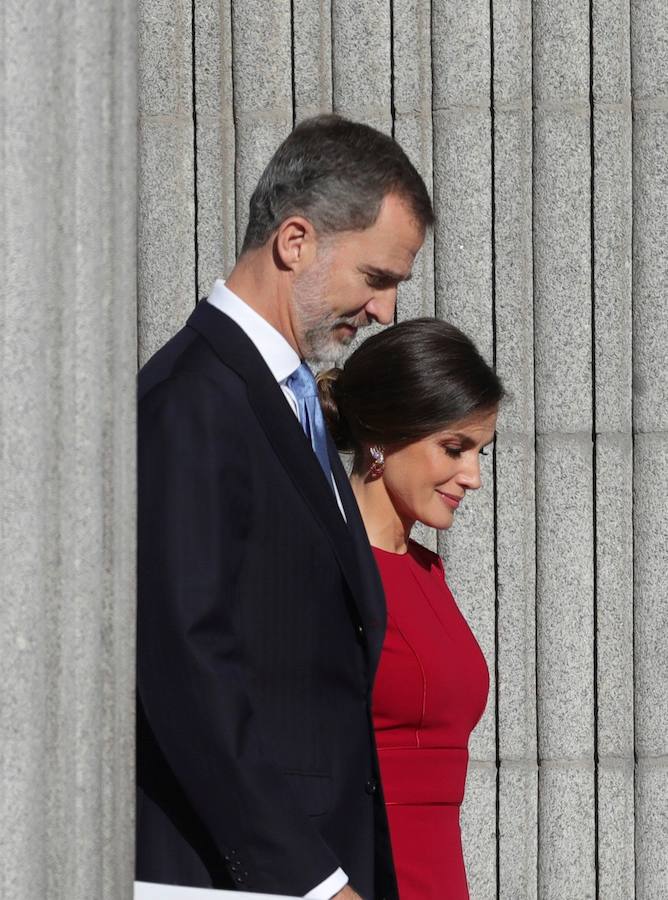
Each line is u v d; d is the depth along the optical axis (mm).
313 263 7926
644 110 13617
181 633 6969
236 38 13992
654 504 13672
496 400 9391
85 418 5348
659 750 13719
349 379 9414
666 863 13719
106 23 5418
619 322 13703
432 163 13906
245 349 7742
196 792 7012
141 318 14102
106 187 5453
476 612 13719
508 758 13742
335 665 7844
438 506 9461
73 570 5328
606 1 13625
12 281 5090
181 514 7145
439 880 9117
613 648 13719
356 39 13867
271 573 7586
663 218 13602
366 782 8039
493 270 13820
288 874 6957
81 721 5379
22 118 5086
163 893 6137
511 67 13750
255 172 13953
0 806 5133
